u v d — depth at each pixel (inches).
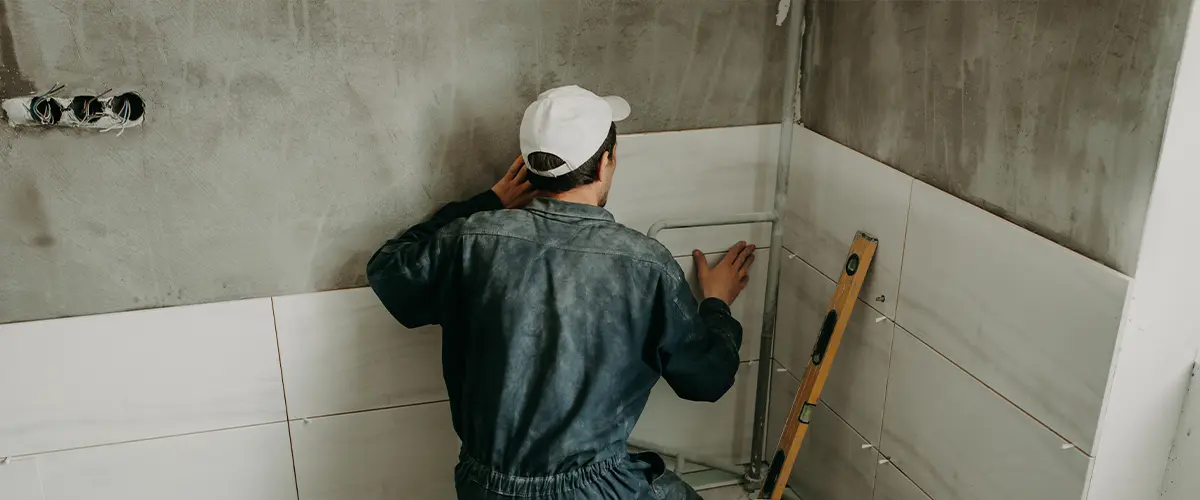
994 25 58.8
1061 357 56.2
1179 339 53.9
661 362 63.7
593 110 63.1
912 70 67.1
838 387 82.7
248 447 78.2
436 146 72.9
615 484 62.1
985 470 64.2
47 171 65.4
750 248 84.9
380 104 70.2
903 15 67.4
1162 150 48.3
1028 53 56.3
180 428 75.9
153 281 70.7
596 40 73.5
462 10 69.3
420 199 74.3
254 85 67.0
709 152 80.5
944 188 65.4
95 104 63.3
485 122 73.3
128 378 73.0
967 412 65.3
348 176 71.8
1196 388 54.6
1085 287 53.6
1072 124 53.7
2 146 63.8
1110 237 52.1
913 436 72.2
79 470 74.8
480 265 61.7
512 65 72.2
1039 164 56.6
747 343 90.0
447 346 66.4
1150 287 51.6
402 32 68.6
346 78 68.7
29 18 61.3
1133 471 56.9
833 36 76.3
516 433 60.7
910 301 70.3
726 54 77.5
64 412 72.6
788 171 82.4
